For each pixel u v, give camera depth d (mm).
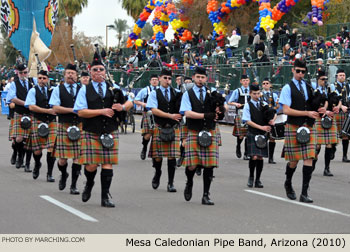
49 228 8812
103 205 10523
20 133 15359
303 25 37375
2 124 31094
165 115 12031
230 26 44500
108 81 10477
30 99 13539
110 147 10180
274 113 12742
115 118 10367
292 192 11539
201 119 10664
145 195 11836
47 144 13461
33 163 16750
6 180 13656
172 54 36469
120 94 10273
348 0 38156
